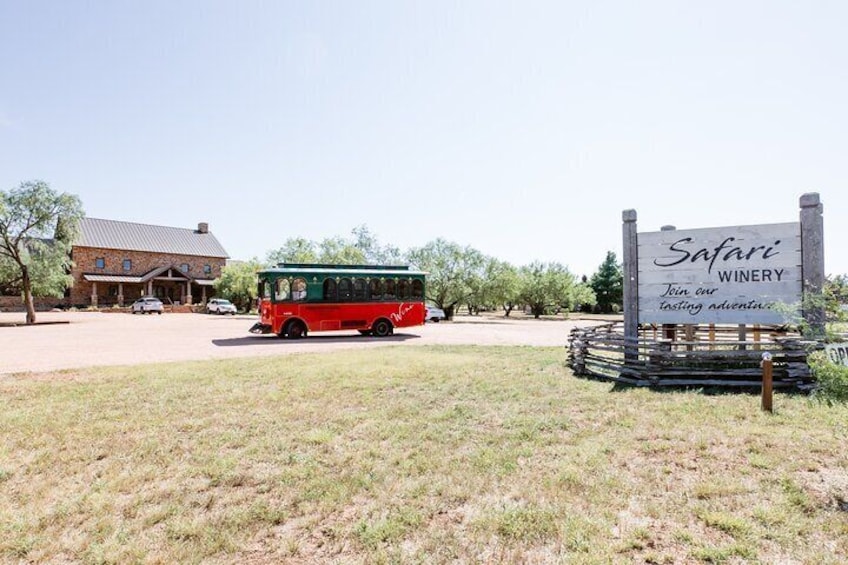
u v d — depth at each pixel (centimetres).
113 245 6091
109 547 358
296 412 723
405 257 4397
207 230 7425
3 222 3017
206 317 4294
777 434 572
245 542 366
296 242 5694
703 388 866
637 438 580
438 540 361
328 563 338
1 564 342
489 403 776
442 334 2397
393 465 507
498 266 4266
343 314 2136
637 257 1066
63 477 488
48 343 1841
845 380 463
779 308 629
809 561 319
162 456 540
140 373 1057
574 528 368
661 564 324
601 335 1103
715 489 424
